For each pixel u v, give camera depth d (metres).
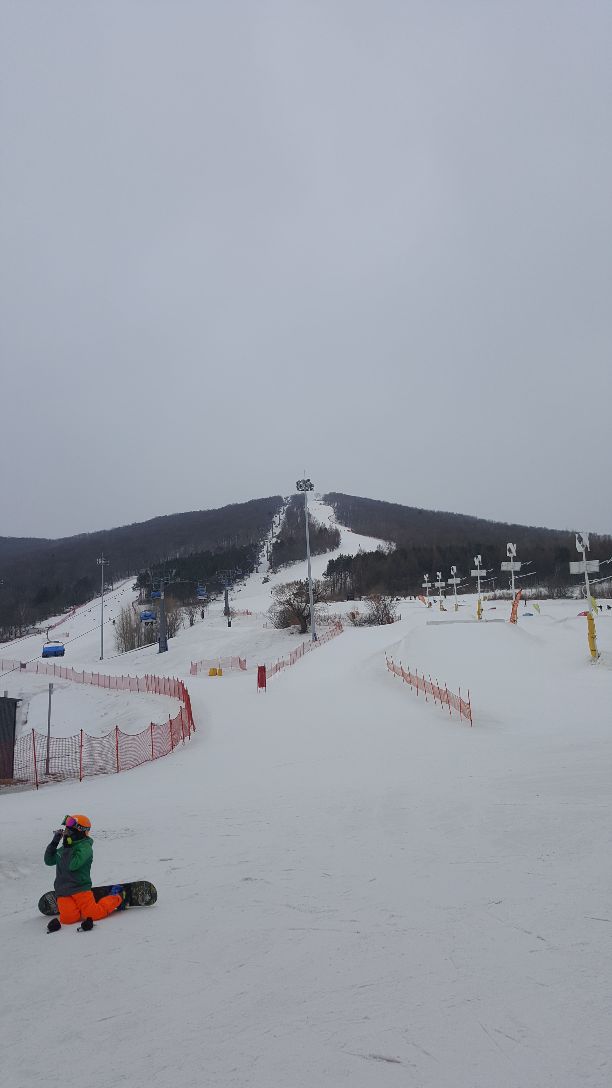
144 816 12.10
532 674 31.52
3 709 25.11
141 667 71.19
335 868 7.89
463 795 11.52
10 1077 3.90
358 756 17.42
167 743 23.94
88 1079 3.84
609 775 12.27
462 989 4.63
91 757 25.86
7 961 5.80
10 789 21.83
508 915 5.91
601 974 4.68
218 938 5.94
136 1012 4.63
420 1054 3.89
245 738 22.19
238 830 10.41
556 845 8.01
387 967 5.06
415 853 8.23
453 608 86.56
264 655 65.31
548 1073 3.64
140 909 7.02
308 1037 4.16
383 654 42.78
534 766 13.97
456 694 27.72
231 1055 4.00
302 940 5.74
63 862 6.87
